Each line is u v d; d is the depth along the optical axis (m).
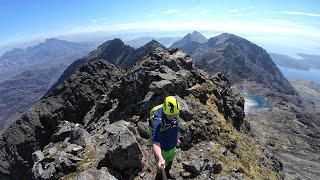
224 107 45.09
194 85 40.38
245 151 33.03
